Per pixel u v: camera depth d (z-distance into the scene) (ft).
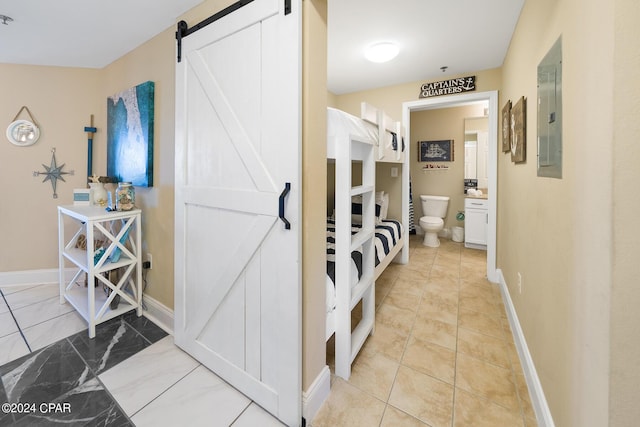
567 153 3.59
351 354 5.38
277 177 4.25
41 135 9.02
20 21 6.31
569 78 3.52
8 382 5.12
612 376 2.59
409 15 6.60
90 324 6.47
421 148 16.75
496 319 7.48
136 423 4.36
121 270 7.84
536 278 5.02
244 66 4.55
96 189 8.05
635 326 2.51
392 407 4.69
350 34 7.45
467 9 6.35
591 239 2.92
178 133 5.74
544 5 4.62
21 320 7.14
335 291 5.47
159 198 6.95
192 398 4.86
